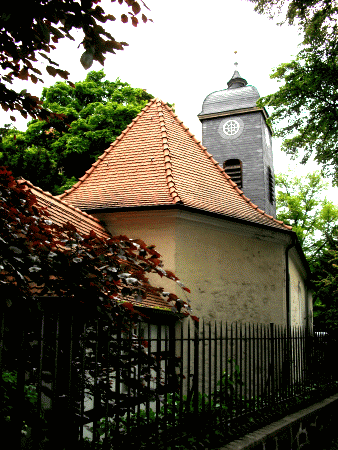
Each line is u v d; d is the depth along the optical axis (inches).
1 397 114.1
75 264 137.6
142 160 445.1
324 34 512.4
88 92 862.5
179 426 174.7
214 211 406.3
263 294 444.5
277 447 231.3
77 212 388.8
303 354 320.5
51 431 121.6
